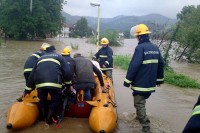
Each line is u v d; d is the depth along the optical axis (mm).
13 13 45375
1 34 46656
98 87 7402
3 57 18750
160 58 6324
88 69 6977
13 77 11789
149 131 6141
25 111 6043
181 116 7738
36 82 6148
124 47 41750
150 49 6066
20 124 5816
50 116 6180
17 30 45000
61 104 6602
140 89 6031
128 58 20172
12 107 6148
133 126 6637
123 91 10484
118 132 6207
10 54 20844
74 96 6637
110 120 5828
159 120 7277
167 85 12375
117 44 44500
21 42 38000
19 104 6246
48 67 6129
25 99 6594
